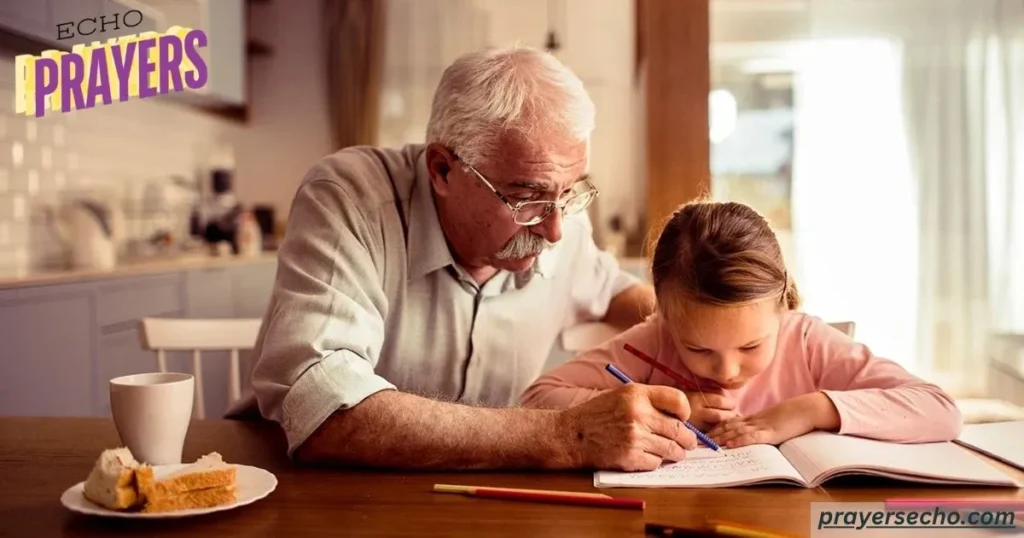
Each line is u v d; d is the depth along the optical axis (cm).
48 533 74
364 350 105
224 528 75
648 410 94
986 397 351
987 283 363
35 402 212
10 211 256
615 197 432
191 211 388
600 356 128
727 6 401
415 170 132
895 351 369
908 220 368
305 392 95
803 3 397
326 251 113
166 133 371
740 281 104
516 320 139
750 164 404
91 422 119
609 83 435
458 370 137
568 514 78
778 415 103
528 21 441
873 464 87
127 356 257
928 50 366
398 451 92
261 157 456
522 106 109
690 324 108
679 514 77
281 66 454
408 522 76
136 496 76
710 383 118
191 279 299
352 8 444
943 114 365
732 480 86
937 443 99
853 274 374
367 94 445
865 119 371
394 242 127
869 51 370
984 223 363
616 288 161
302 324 102
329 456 94
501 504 81
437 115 119
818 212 376
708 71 284
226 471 79
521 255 120
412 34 447
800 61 382
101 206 296
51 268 271
